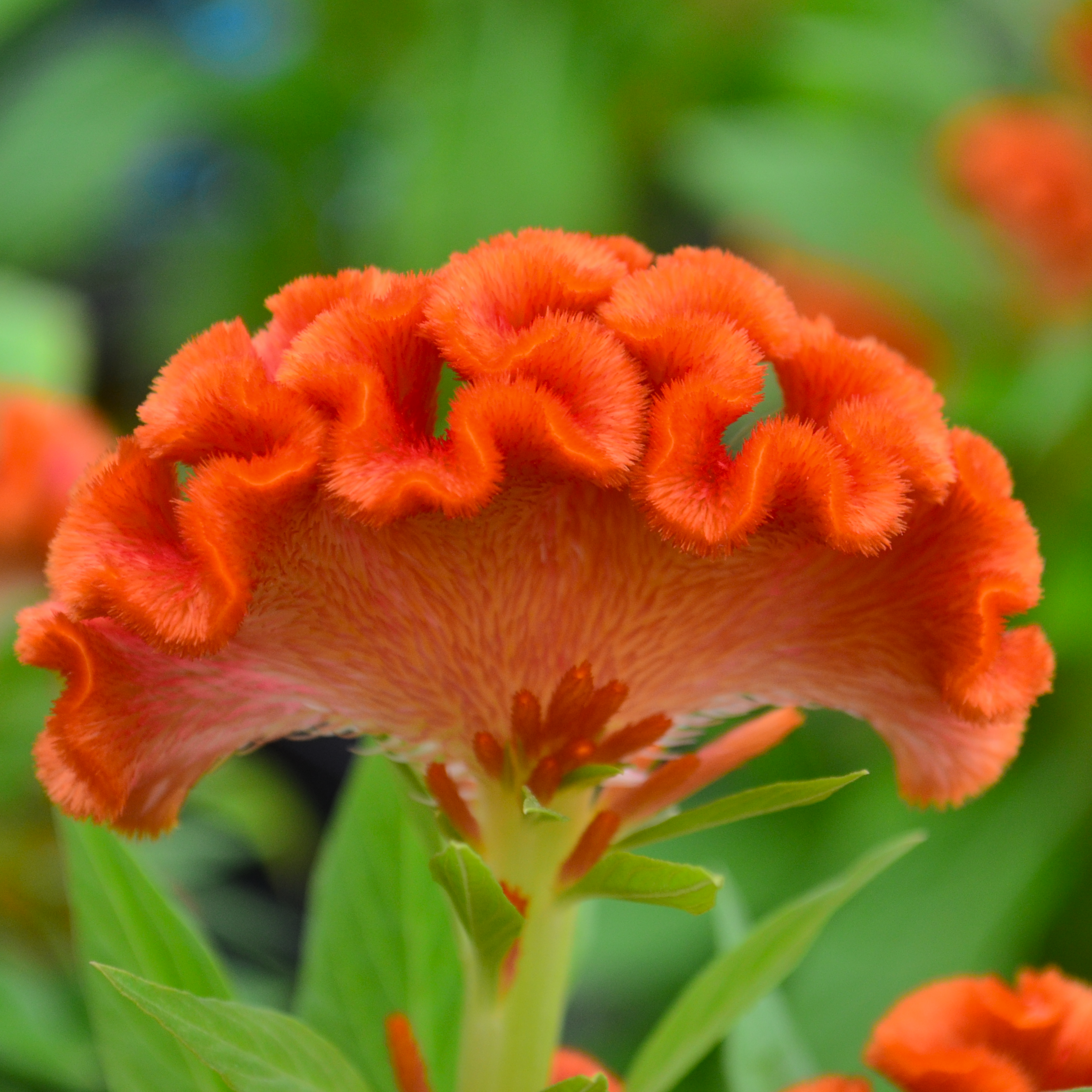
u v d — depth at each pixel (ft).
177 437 1.14
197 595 1.13
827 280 3.34
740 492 1.13
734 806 1.19
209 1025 1.17
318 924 1.36
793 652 1.20
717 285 1.16
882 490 1.14
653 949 2.76
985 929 2.63
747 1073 1.37
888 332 3.27
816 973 2.63
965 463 1.17
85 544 1.14
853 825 2.80
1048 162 2.96
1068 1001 1.25
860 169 3.36
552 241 1.16
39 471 1.98
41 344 2.74
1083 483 2.69
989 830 2.73
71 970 2.18
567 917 1.21
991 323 3.25
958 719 1.21
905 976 2.61
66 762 1.15
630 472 1.14
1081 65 3.11
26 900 2.33
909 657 1.19
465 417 1.13
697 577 1.17
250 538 1.13
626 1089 1.30
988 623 1.17
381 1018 1.35
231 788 2.55
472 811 1.22
